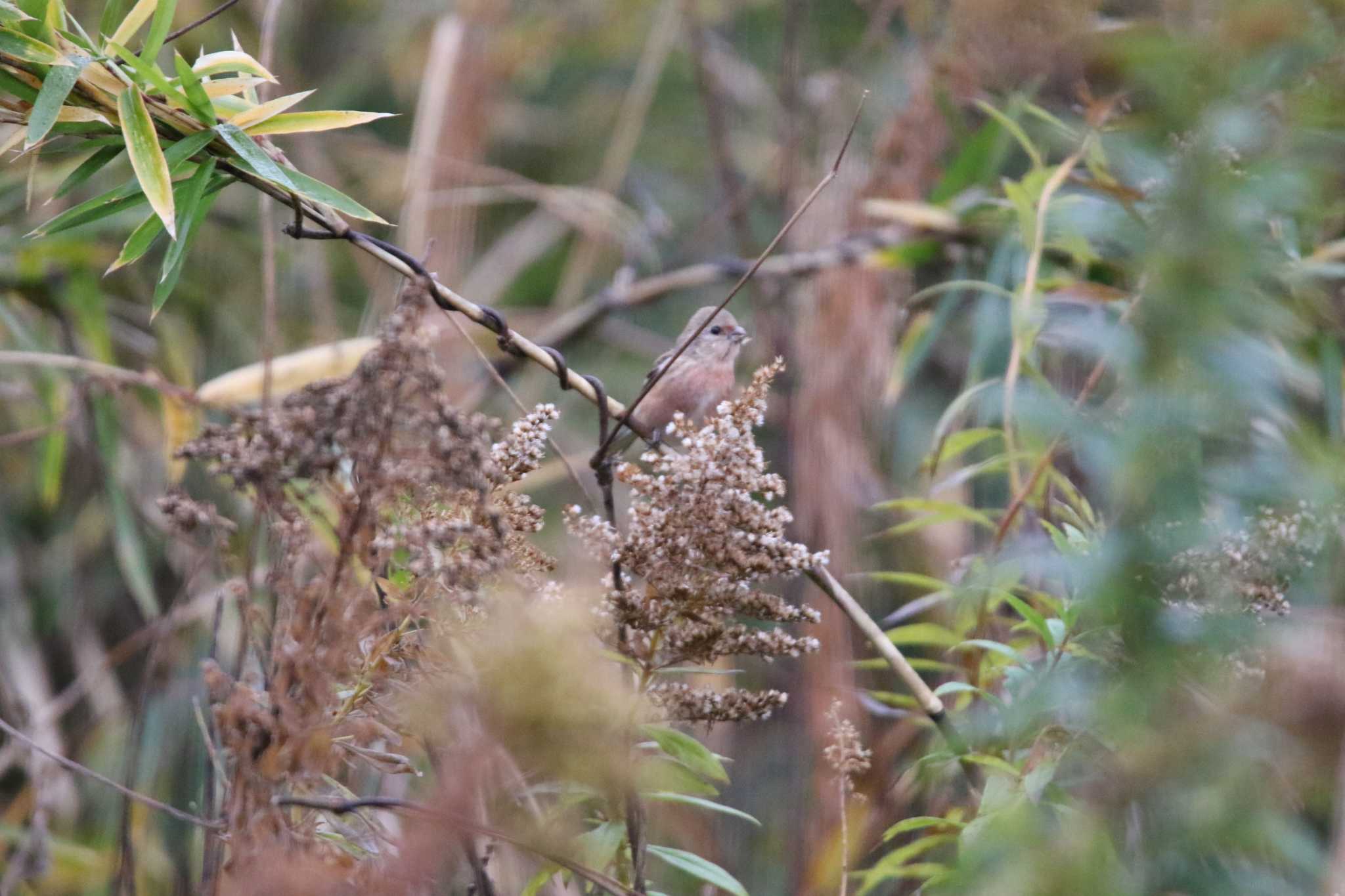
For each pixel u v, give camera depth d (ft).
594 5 64.03
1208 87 21.62
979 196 36.52
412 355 17.58
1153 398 20.68
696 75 56.75
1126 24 26.71
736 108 63.57
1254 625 20.21
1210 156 21.15
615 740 15.55
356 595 17.75
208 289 47.88
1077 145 31.96
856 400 35.94
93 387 38.58
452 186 44.55
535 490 50.80
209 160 22.29
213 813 20.67
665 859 21.06
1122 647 21.03
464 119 45.16
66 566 46.19
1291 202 21.65
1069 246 30.68
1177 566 20.13
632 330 56.75
